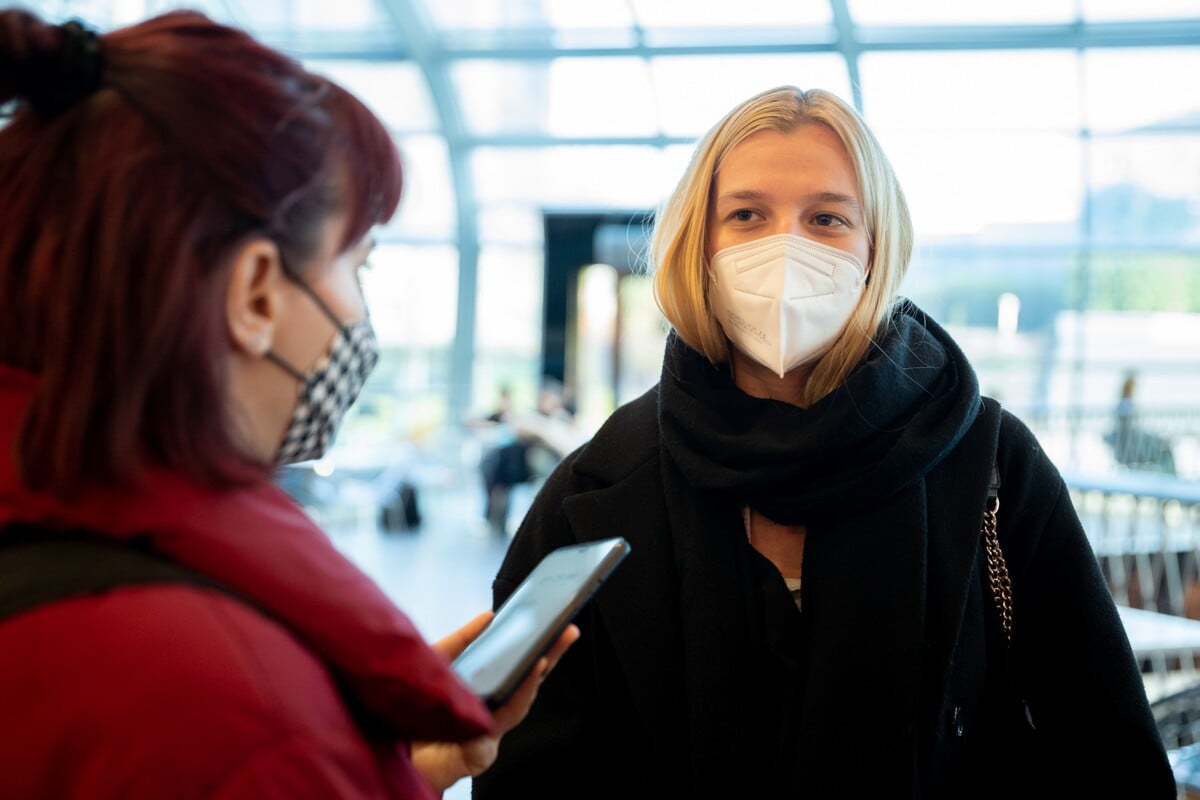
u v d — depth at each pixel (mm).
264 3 11984
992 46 11602
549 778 1348
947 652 1264
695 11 11828
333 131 836
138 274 721
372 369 929
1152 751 1298
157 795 648
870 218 1357
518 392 14156
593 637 1390
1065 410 8055
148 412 738
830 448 1288
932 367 1375
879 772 1239
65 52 745
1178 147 12164
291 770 683
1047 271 12742
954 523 1312
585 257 11219
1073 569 1353
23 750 660
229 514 761
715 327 1419
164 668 669
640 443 1465
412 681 781
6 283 753
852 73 11836
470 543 8812
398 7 11898
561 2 11992
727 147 1379
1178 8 11195
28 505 726
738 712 1289
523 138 13391
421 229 14008
